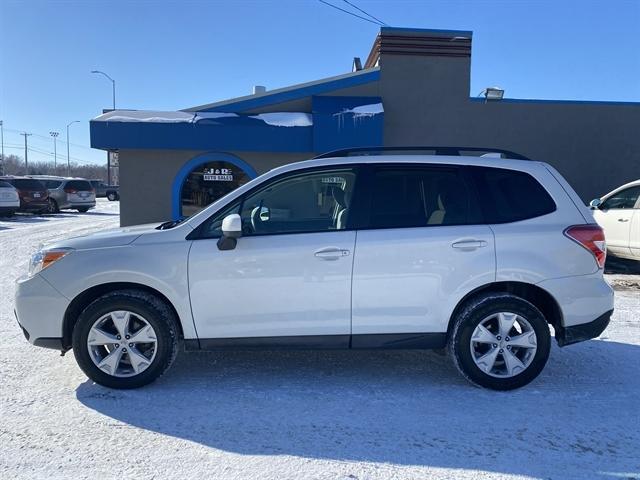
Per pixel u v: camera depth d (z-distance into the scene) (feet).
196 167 39.32
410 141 41.73
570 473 10.82
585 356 17.81
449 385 15.19
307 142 37.73
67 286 14.37
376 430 12.50
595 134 42.73
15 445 11.66
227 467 10.92
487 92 41.57
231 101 39.99
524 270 14.57
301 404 13.84
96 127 36.73
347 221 14.83
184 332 14.61
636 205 32.81
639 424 12.93
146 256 14.42
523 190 15.28
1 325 20.68
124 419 12.92
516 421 13.00
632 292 28.27
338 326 14.60
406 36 41.16
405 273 14.51
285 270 14.42
